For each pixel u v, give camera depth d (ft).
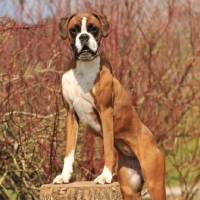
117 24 44.88
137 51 47.60
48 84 40.42
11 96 38.99
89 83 28.45
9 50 43.70
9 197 42.37
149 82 45.21
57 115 37.93
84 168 40.14
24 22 44.70
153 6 49.55
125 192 31.45
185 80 48.11
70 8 47.44
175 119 46.34
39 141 39.01
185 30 50.14
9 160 40.14
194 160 47.16
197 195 48.93
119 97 29.63
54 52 42.60
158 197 30.25
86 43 27.73
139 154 30.40
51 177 39.22
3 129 39.40
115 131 29.94
